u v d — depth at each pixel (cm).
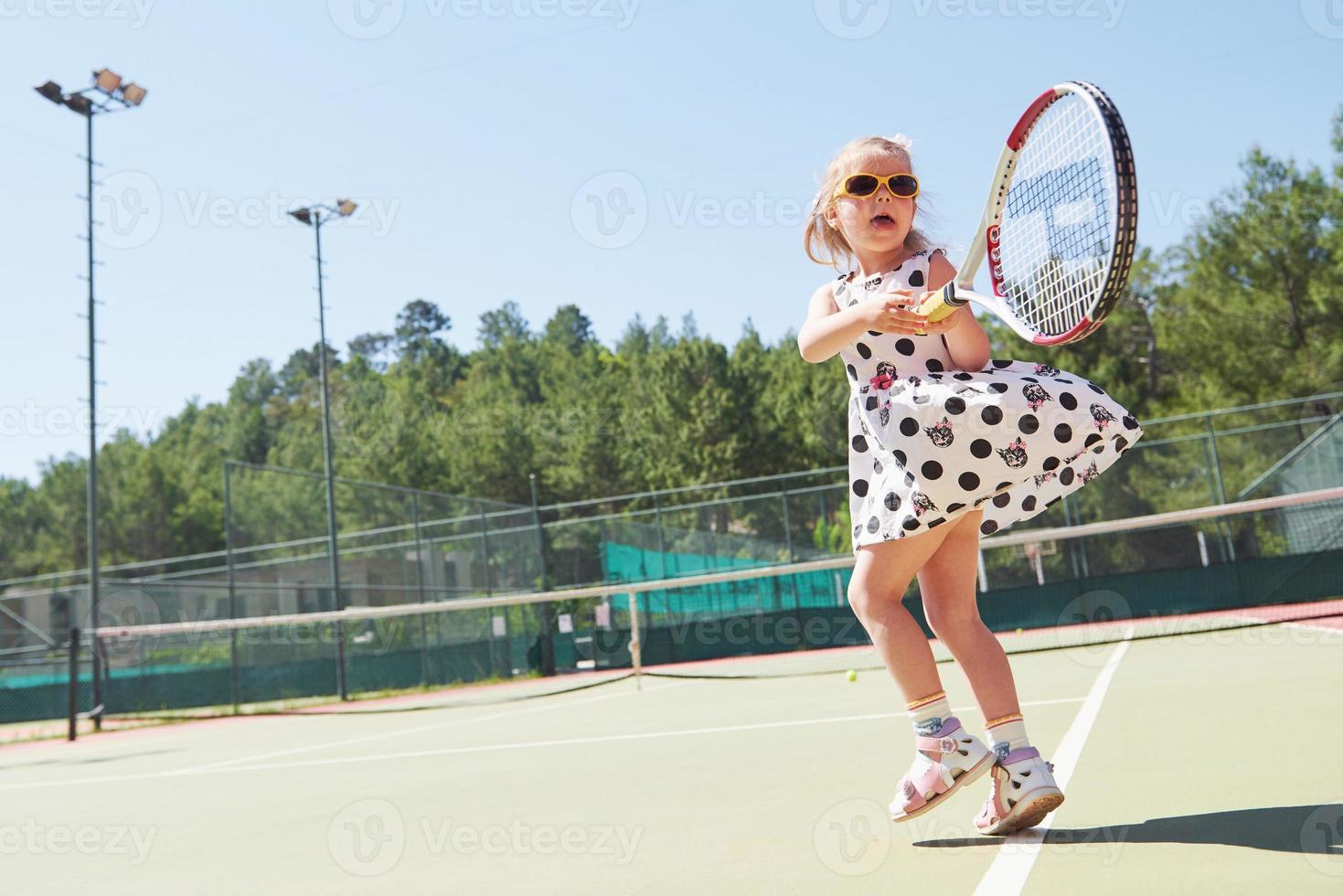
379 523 1590
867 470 204
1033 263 205
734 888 178
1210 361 2212
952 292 194
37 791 467
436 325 7931
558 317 7269
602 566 1847
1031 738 336
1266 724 312
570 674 1744
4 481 4762
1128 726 341
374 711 986
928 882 167
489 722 667
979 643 202
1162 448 1555
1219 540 1516
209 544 4569
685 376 3906
